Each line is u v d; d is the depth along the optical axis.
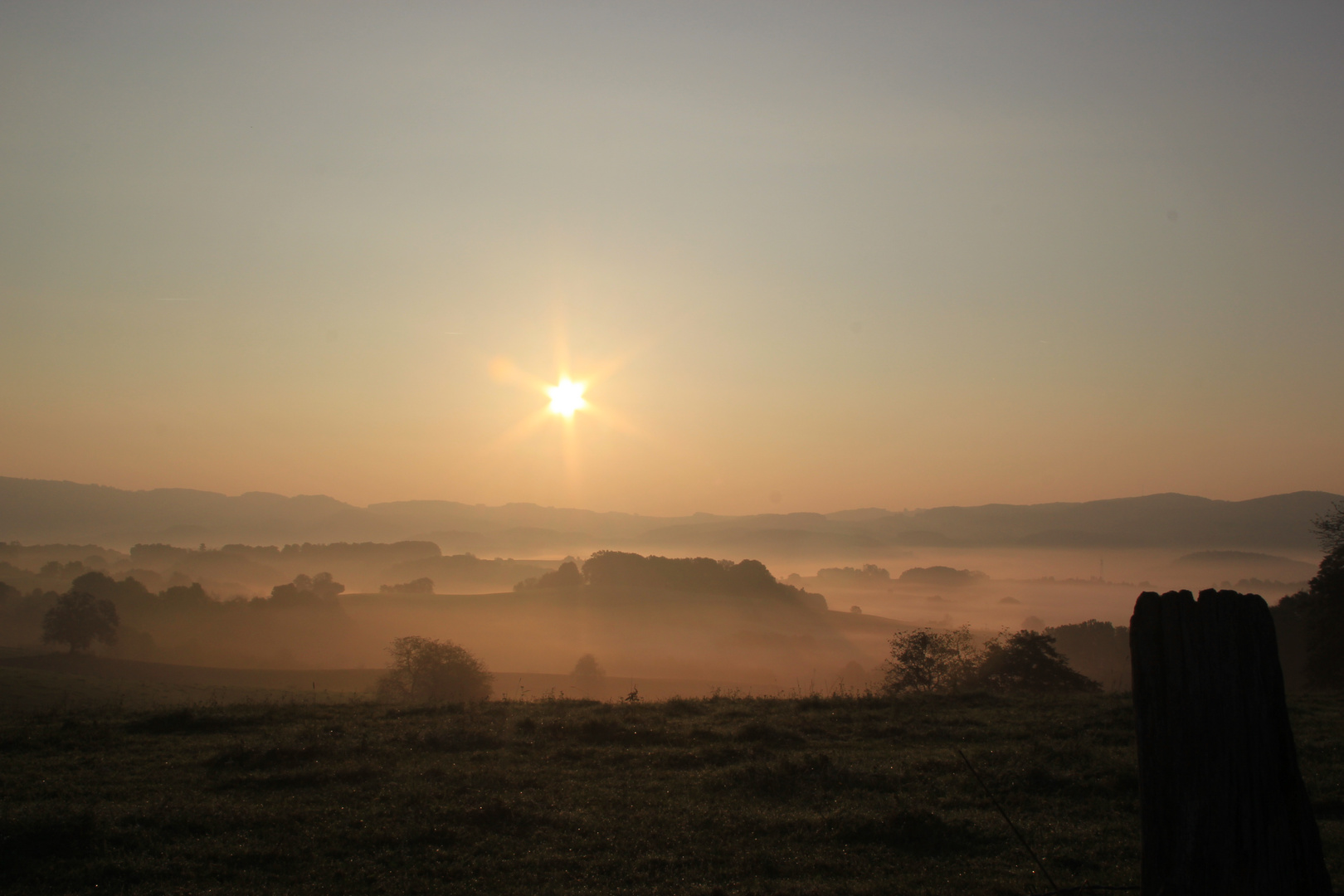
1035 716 17.05
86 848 9.15
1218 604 4.52
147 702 35.91
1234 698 4.43
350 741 14.31
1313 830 4.36
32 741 14.17
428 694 45.25
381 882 8.45
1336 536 32.28
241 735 15.20
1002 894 8.03
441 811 10.39
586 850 9.34
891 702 19.23
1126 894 7.88
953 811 10.51
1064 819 10.29
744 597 147.50
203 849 9.20
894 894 8.11
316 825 9.93
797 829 9.91
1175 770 4.48
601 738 14.79
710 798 11.14
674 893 8.20
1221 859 4.32
